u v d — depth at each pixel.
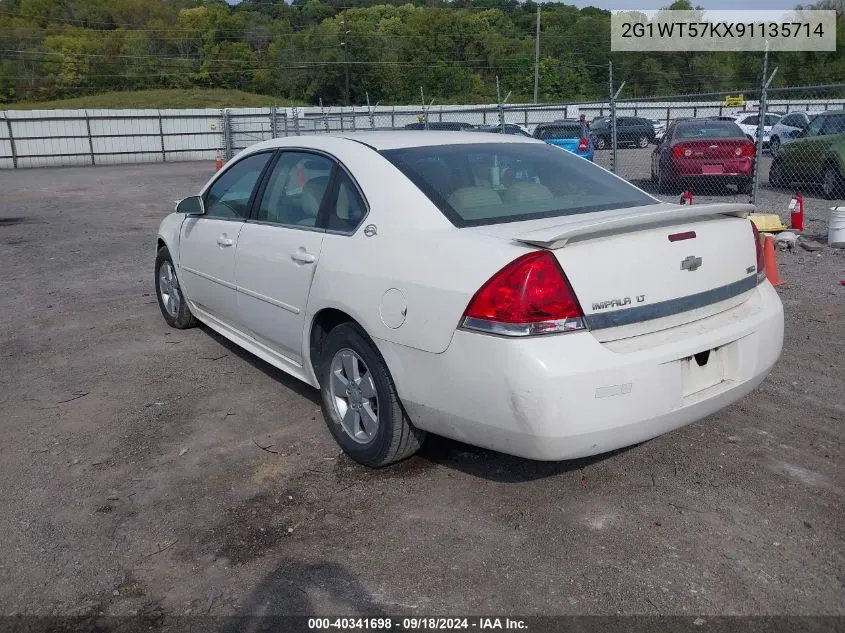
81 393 4.77
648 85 49.06
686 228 3.22
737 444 3.83
